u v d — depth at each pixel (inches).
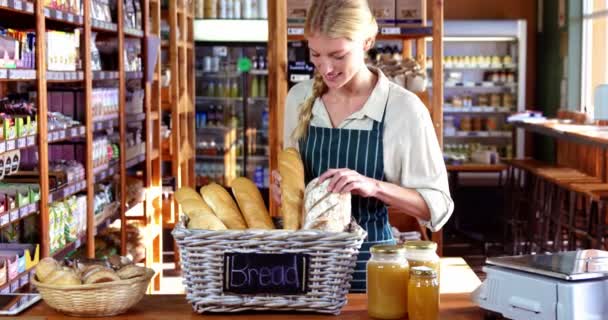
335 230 91.2
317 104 111.9
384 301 88.2
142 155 260.8
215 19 381.1
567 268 83.9
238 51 396.5
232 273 88.0
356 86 109.0
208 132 398.6
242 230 87.3
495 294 87.7
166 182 325.7
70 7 191.6
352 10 95.7
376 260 88.8
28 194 167.9
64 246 189.3
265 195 391.5
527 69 461.1
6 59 157.4
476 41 450.3
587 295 81.2
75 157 209.8
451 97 445.4
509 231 393.4
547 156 434.0
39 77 170.9
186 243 87.8
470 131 440.8
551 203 323.6
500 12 453.4
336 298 89.4
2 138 157.0
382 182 101.8
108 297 89.2
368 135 108.7
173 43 325.1
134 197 255.4
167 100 332.5
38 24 169.5
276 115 225.0
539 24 452.1
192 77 363.6
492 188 409.4
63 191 187.3
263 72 391.9
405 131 107.3
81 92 205.9
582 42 407.8
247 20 382.6
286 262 88.0
